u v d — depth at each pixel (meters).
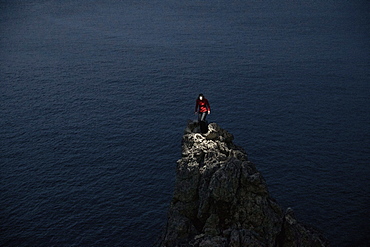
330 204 67.44
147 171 78.62
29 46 180.88
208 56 158.38
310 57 153.50
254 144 88.00
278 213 32.19
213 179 31.83
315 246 31.61
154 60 155.12
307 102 110.56
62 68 147.75
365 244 58.44
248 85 124.38
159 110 107.69
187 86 125.06
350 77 130.00
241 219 31.47
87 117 104.44
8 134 95.50
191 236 32.22
